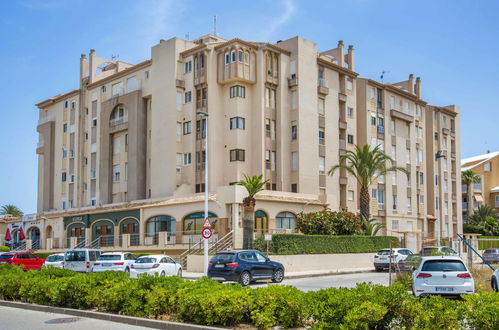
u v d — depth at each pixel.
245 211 33.19
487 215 74.31
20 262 35.72
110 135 53.56
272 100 45.69
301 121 46.03
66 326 12.87
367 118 53.59
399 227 55.75
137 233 44.25
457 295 16.58
